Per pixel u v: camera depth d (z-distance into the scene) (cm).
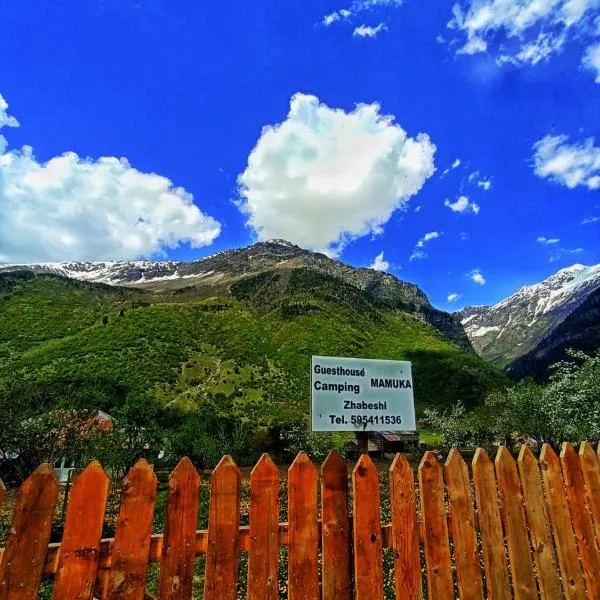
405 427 508
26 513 223
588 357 1277
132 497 248
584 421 1299
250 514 267
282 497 1345
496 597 304
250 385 10588
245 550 265
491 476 332
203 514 1182
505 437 4269
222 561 254
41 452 1758
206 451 4200
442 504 315
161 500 1499
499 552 315
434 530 306
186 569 247
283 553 769
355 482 299
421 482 313
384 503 1041
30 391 1831
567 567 329
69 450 1925
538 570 319
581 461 363
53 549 228
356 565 283
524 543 324
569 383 1295
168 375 10156
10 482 2023
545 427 3084
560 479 351
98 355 10462
